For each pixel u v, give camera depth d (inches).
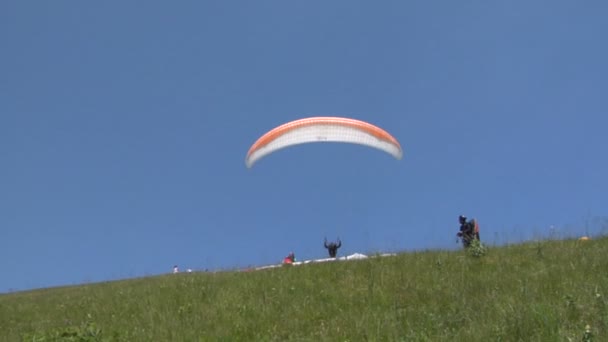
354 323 717.3
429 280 918.4
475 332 603.2
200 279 1185.4
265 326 781.9
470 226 1267.2
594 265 845.2
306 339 697.0
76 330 700.0
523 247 1083.9
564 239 1123.3
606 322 575.8
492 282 836.0
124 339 764.6
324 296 914.7
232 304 927.7
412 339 626.8
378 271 1015.6
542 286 764.0
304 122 1702.8
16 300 1432.1
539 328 585.9
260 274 1143.6
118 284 1513.3
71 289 1589.6
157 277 1557.6
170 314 903.7
